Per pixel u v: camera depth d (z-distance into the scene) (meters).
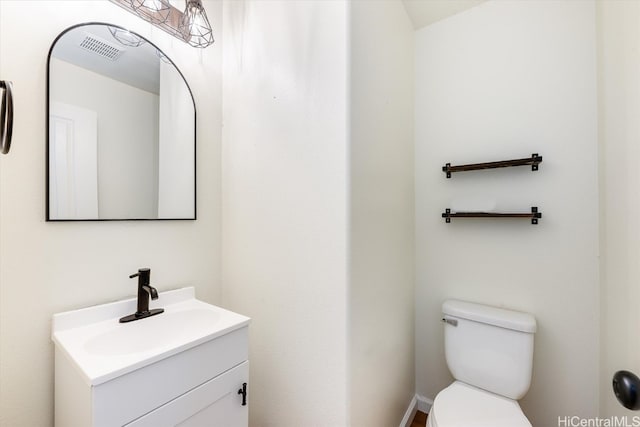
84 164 0.96
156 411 0.72
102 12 1.00
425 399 1.66
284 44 1.19
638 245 0.89
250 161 1.31
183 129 1.27
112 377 0.63
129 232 1.08
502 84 1.44
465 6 1.52
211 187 1.40
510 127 1.42
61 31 0.91
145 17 1.06
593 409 1.21
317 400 1.06
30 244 0.84
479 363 1.30
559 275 1.29
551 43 1.33
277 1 1.22
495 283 1.45
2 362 0.79
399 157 1.47
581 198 1.25
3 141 0.72
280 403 1.18
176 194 1.24
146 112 1.13
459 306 1.43
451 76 1.59
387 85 1.32
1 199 0.79
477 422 1.04
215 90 1.41
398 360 1.44
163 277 1.19
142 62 1.12
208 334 0.85
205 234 1.37
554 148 1.31
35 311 0.85
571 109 1.28
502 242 1.44
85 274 0.96
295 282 1.14
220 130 1.44
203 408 0.83
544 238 1.33
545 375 1.32
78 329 0.90
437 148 1.64
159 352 0.72
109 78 1.02
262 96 1.26
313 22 1.09
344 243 1.00
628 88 0.97
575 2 1.27
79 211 0.94
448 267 1.59
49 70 0.88
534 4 1.37
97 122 0.99
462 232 1.55
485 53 1.49
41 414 0.85
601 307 1.18
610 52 1.10
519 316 1.29
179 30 1.14
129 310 1.03
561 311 1.29
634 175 0.93
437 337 1.63
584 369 1.23
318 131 1.07
